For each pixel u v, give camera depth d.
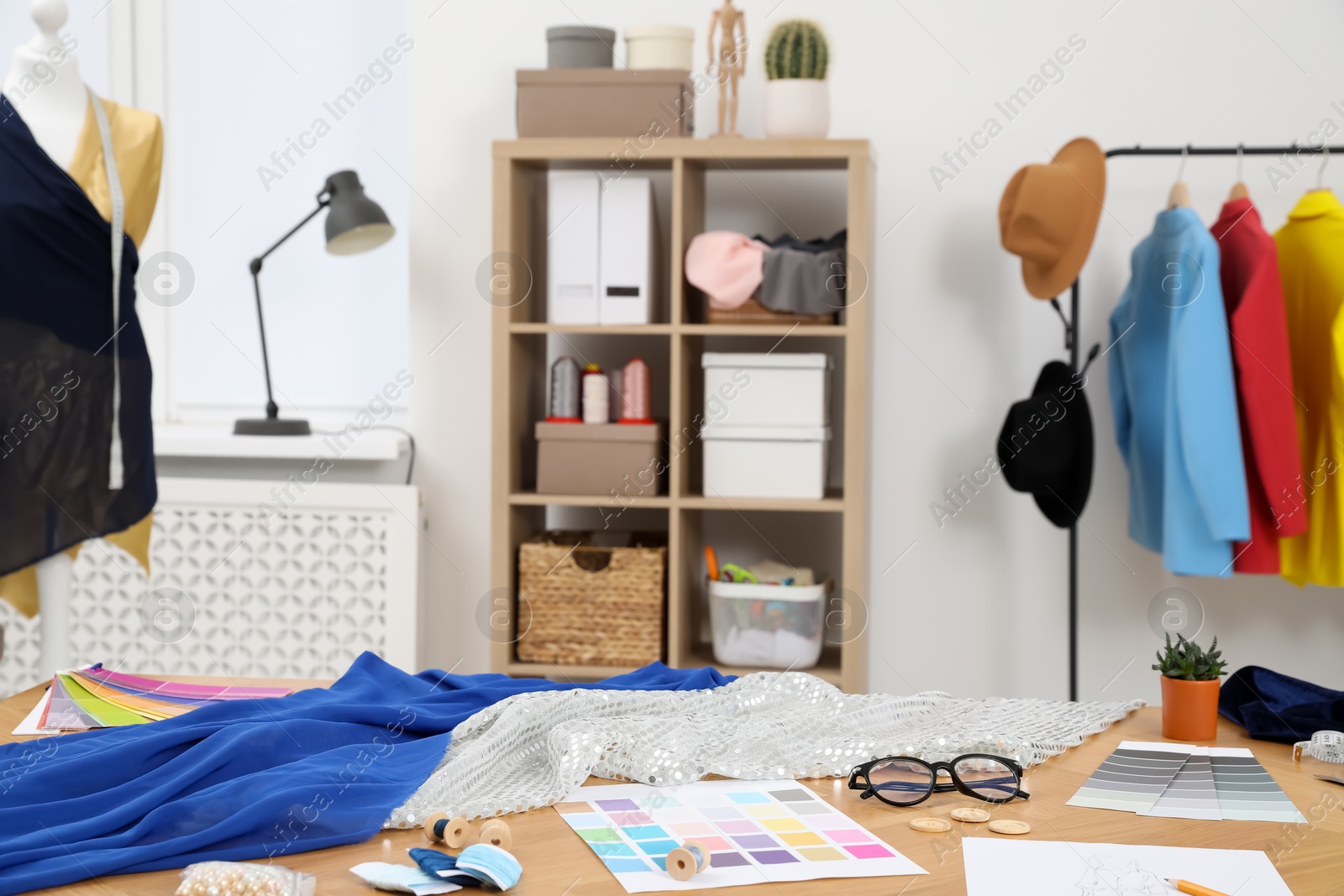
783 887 0.99
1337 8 2.80
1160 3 2.85
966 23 2.90
